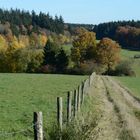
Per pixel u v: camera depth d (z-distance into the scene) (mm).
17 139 16922
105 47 151375
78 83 61031
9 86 47844
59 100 15734
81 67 134375
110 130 21625
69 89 46781
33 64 134625
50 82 60688
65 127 15203
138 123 25719
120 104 35031
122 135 20781
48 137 14953
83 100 31156
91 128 15359
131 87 67750
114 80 88688
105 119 24531
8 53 133875
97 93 44344
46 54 136750
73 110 22188
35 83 56344
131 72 133625
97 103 34188
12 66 133625
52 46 138125
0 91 40438
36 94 38344
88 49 154625
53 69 134875
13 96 35469
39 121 11719
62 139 14797
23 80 62969
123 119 25672
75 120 16312
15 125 20359
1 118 22438
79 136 14766
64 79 73125
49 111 25969
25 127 19812
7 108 26906
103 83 68000
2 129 19078
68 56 147875
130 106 35344
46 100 32969
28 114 24391
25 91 41469
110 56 151125
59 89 46188
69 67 138250
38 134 11695
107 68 144250
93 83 60531
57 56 137250
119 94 47188
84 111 27141
